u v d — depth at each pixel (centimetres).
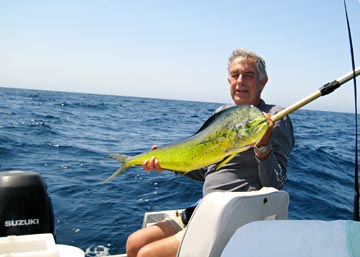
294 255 178
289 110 261
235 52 364
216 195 256
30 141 1354
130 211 628
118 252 489
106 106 4519
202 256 250
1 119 2027
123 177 832
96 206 641
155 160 286
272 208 278
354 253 171
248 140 254
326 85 256
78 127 1966
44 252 220
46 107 3475
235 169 335
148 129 2112
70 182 790
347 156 1286
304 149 1329
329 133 2267
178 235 315
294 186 809
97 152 1224
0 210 314
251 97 357
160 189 752
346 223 193
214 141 264
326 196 752
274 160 296
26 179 326
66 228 550
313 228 194
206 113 4503
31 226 322
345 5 224
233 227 252
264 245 188
